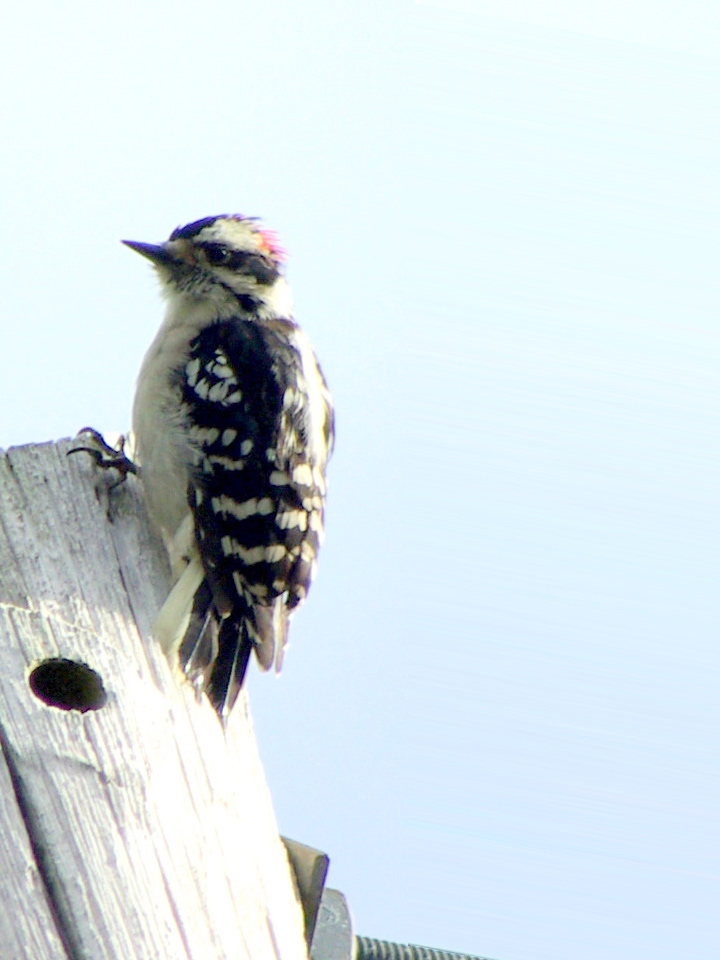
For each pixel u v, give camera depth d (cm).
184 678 938
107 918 785
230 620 1004
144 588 986
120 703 883
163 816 842
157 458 1061
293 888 909
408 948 977
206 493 1045
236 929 823
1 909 771
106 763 848
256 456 1056
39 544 956
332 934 938
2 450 1005
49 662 901
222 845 855
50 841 807
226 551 1029
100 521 1002
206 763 893
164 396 1085
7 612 908
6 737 840
